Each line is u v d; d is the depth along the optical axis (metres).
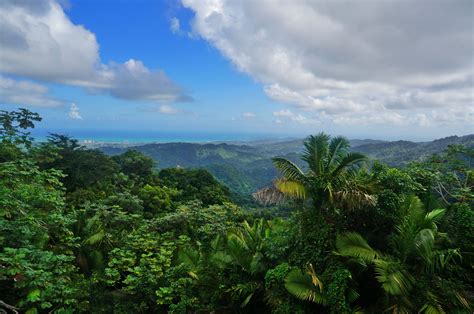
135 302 9.12
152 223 16.41
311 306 7.08
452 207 8.34
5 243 7.07
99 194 22.08
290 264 7.75
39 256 6.85
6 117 12.87
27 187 8.82
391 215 7.75
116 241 12.59
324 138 8.21
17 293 7.07
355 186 7.52
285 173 8.07
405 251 6.70
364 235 7.75
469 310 6.06
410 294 6.24
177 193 31.97
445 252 6.44
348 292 6.65
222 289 8.45
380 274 6.57
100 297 8.78
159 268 9.70
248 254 8.77
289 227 8.62
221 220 17.91
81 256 10.55
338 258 7.24
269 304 7.77
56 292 6.69
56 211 9.55
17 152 10.98
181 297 8.69
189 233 16.53
